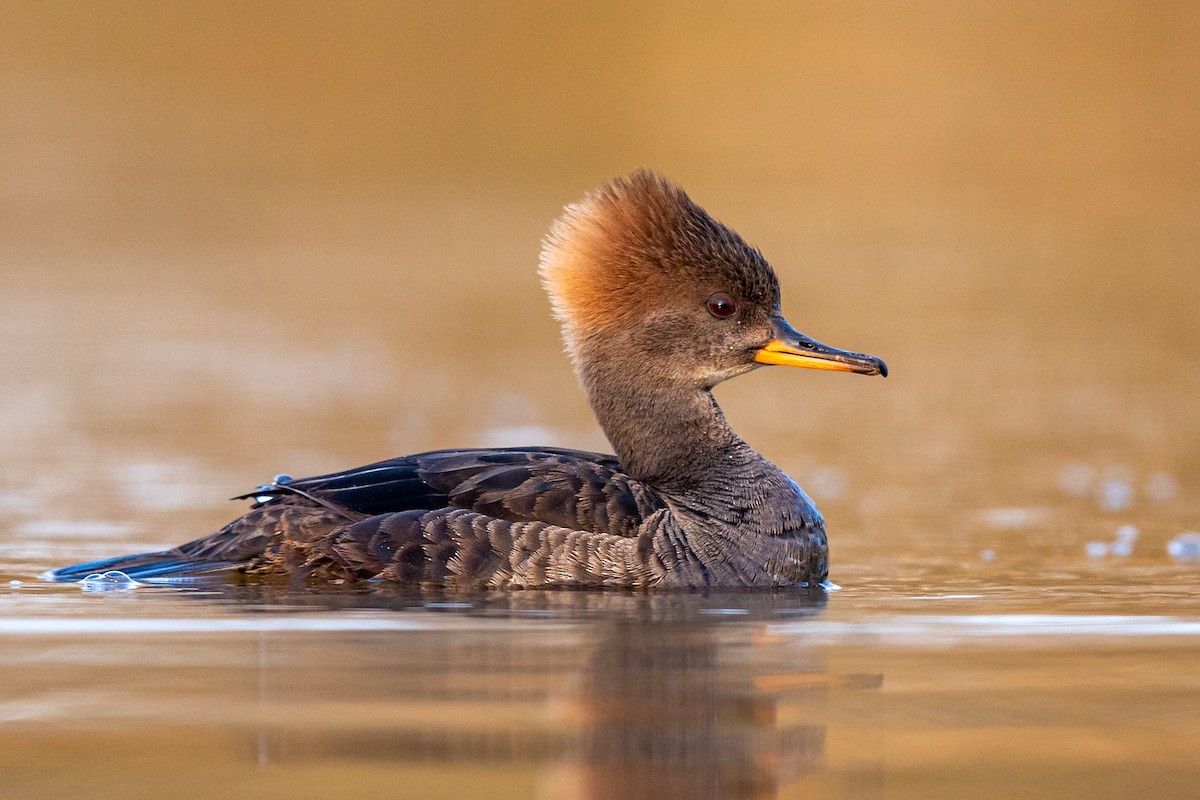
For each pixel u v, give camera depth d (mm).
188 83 41406
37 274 29531
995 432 19062
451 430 18875
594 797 6527
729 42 43688
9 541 12844
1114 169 36969
